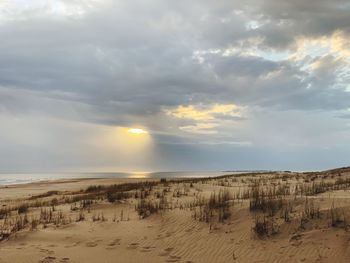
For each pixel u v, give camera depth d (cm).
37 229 1225
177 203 1523
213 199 1369
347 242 874
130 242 1068
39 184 4712
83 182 4628
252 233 1023
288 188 1825
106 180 4853
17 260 929
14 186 4369
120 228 1200
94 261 927
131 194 1891
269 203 1188
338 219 980
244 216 1148
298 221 1026
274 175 3328
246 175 3469
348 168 3572
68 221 1330
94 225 1252
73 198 2062
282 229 1010
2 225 1339
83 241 1091
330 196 1274
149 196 1805
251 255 913
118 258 949
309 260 840
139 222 1256
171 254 970
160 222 1230
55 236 1141
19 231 1203
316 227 977
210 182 2614
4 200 2502
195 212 1253
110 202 1652
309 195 1396
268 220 1076
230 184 2486
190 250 988
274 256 889
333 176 2678
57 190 3388
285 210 1122
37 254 973
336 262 812
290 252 892
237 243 991
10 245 1069
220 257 926
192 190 2084
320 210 1057
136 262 920
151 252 988
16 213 1645
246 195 1547
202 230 1107
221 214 1189
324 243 895
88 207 1585
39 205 1877
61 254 977
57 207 1692
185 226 1160
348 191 1456
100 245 1054
